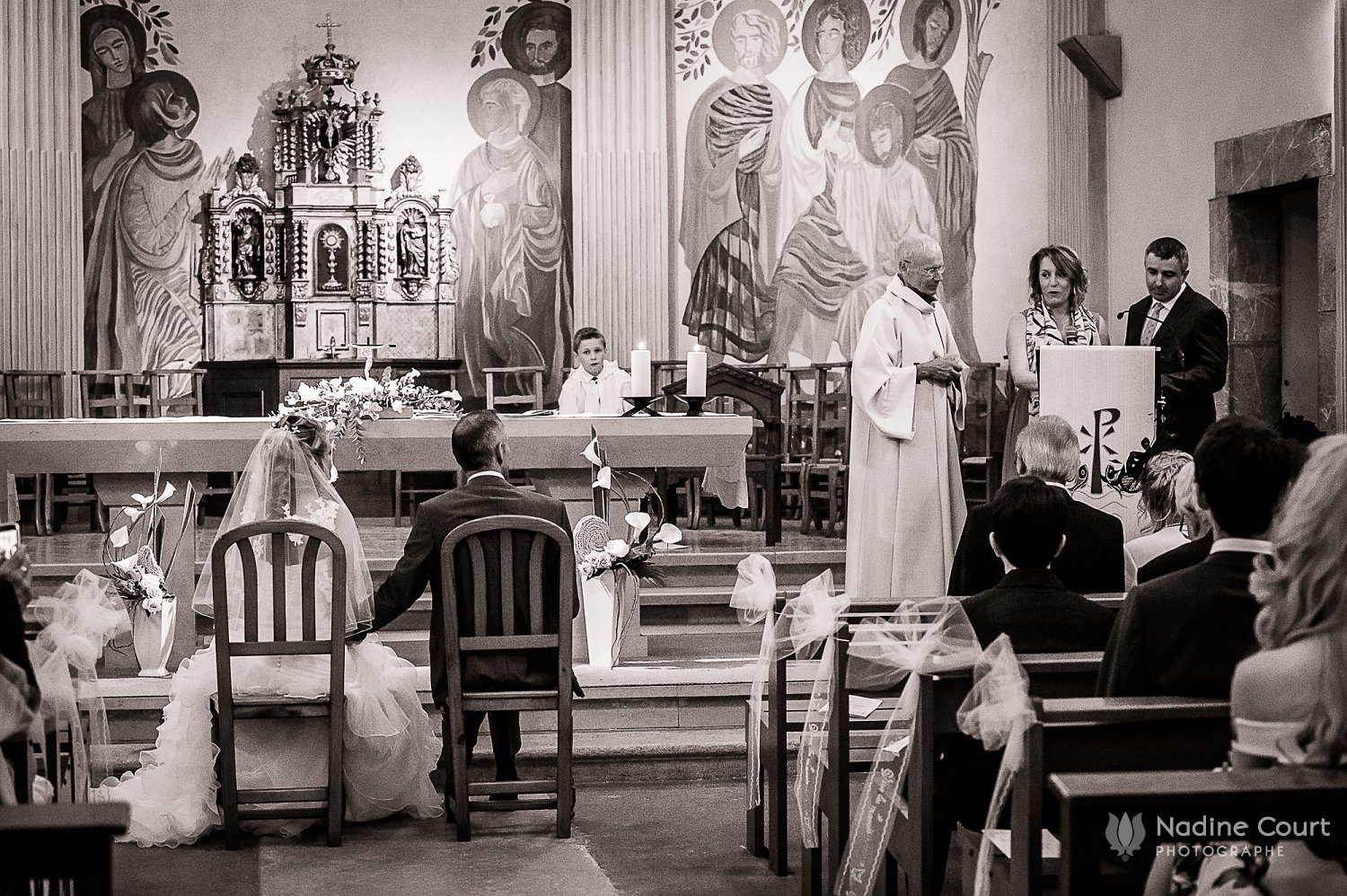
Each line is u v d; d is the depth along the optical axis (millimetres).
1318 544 2359
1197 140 11070
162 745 5395
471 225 12680
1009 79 12680
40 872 2260
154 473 6914
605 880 4797
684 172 12672
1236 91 10594
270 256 12461
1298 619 2406
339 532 5520
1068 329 8180
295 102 12453
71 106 12133
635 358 7156
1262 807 2453
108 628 4352
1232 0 10602
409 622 7488
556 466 6992
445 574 5145
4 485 6785
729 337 12648
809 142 12680
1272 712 2461
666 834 5383
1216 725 2990
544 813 5664
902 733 4148
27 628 4262
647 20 12539
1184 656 3123
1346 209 8945
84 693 4316
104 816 2248
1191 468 4281
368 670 5543
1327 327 9609
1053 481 5203
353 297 12414
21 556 3504
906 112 12695
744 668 6816
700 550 8812
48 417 11648
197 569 8000
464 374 12688
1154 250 8047
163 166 12398
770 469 9570
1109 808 2463
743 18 12656
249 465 5664
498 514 5391
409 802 5598
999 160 12695
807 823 4512
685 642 7688
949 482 7668
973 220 12688
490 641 5203
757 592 5098
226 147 12484
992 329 12727
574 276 12719
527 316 12742
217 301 12398
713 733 6480
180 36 12438
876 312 7645
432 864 4984
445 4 12672
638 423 7004
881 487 7602
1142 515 6973
